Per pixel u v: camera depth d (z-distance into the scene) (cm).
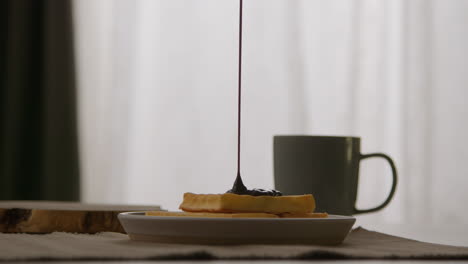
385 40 200
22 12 196
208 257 47
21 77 196
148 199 199
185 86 199
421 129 198
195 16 200
